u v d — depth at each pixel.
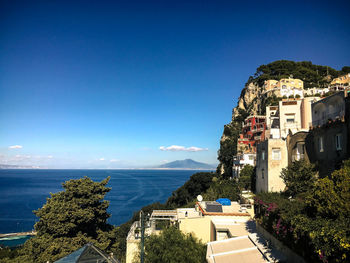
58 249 23.14
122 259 29.91
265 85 107.38
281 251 15.61
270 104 89.88
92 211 27.41
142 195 131.62
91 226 27.84
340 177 13.14
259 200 20.19
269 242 17.33
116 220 76.94
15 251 32.78
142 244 16.05
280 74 118.50
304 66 126.12
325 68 122.94
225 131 102.12
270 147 27.17
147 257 18.02
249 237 19.58
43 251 23.23
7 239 62.38
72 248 23.44
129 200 114.75
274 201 18.11
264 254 15.98
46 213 26.12
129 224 49.69
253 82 119.62
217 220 23.55
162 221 31.27
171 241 18.62
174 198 67.81
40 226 26.31
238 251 17.38
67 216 25.02
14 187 181.25
